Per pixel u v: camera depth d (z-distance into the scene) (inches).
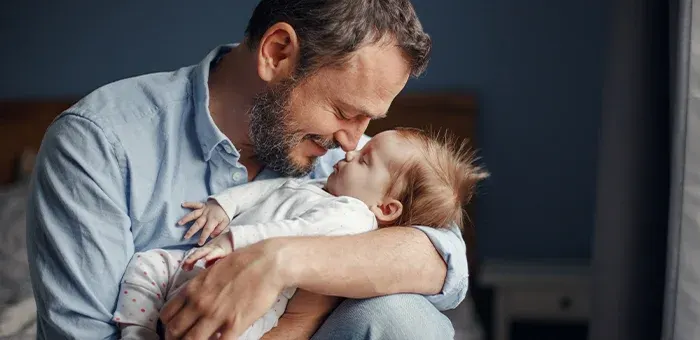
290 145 57.3
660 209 79.4
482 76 133.3
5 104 136.7
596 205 86.3
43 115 136.4
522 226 136.3
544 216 135.8
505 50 132.5
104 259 53.2
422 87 134.1
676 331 72.8
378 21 54.2
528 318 131.0
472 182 64.9
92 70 138.3
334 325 53.4
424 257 55.0
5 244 112.6
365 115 56.2
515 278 127.6
